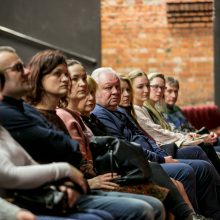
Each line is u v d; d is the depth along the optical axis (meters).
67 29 8.90
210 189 4.94
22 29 8.84
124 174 3.83
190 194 4.63
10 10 8.81
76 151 3.54
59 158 3.49
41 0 8.84
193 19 10.18
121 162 3.82
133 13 10.23
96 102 4.87
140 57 10.26
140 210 3.39
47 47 8.82
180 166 4.63
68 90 3.99
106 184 3.78
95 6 8.91
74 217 3.18
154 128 5.71
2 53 3.36
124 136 4.87
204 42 10.21
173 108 6.98
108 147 3.85
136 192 3.82
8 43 8.74
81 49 8.95
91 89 4.51
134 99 5.73
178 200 4.13
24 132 3.37
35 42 8.76
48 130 3.44
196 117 8.65
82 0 8.90
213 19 9.74
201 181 4.90
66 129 3.86
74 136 3.99
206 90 10.26
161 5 10.19
